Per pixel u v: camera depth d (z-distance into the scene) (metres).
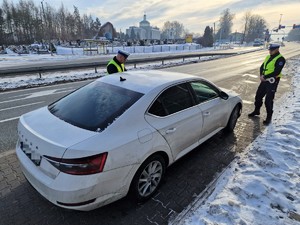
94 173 2.21
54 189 2.18
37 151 2.34
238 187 3.16
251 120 5.95
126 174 2.50
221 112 4.40
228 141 4.73
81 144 2.23
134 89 3.06
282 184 3.24
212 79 12.50
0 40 59.31
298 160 3.89
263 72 5.75
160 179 3.11
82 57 31.91
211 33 77.88
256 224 2.54
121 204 2.90
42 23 63.66
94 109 2.81
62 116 2.80
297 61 22.61
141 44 62.56
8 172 3.51
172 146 3.16
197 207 2.85
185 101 3.50
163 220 2.67
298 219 2.65
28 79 12.17
